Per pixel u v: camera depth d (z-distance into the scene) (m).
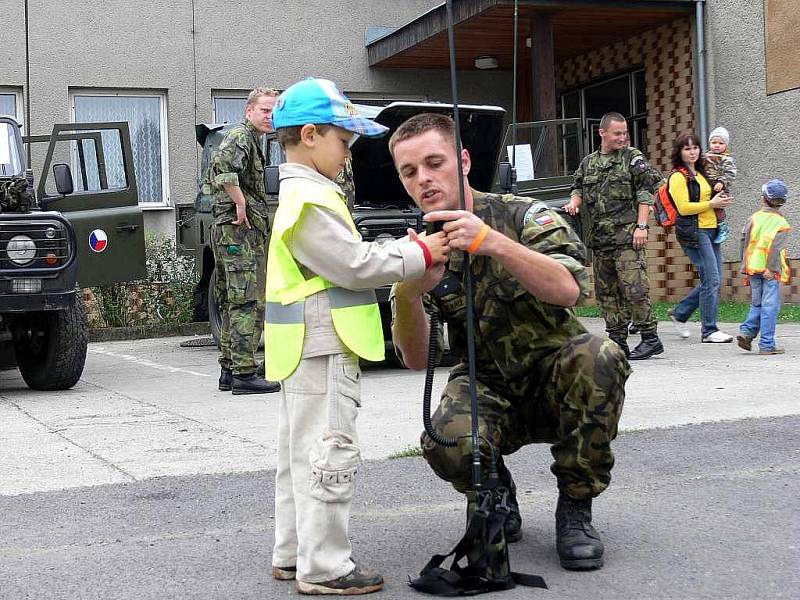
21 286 7.08
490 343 3.20
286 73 15.70
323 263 2.95
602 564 3.22
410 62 15.98
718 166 9.12
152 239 13.62
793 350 8.44
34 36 14.38
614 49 15.88
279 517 3.19
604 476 3.22
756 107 13.27
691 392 6.41
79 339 7.57
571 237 3.11
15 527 3.84
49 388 7.76
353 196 7.38
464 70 16.66
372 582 3.04
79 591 3.12
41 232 7.14
